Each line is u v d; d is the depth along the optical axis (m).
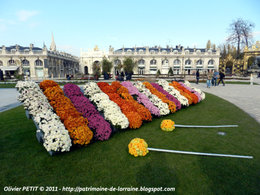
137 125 4.89
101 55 70.00
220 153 3.63
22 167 3.13
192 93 9.02
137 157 3.46
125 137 4.48
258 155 3.54
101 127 4.20
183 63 59.47
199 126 5.30
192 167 3.11
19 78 27.20
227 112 7.11
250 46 47.84
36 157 3.46
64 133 3.48
